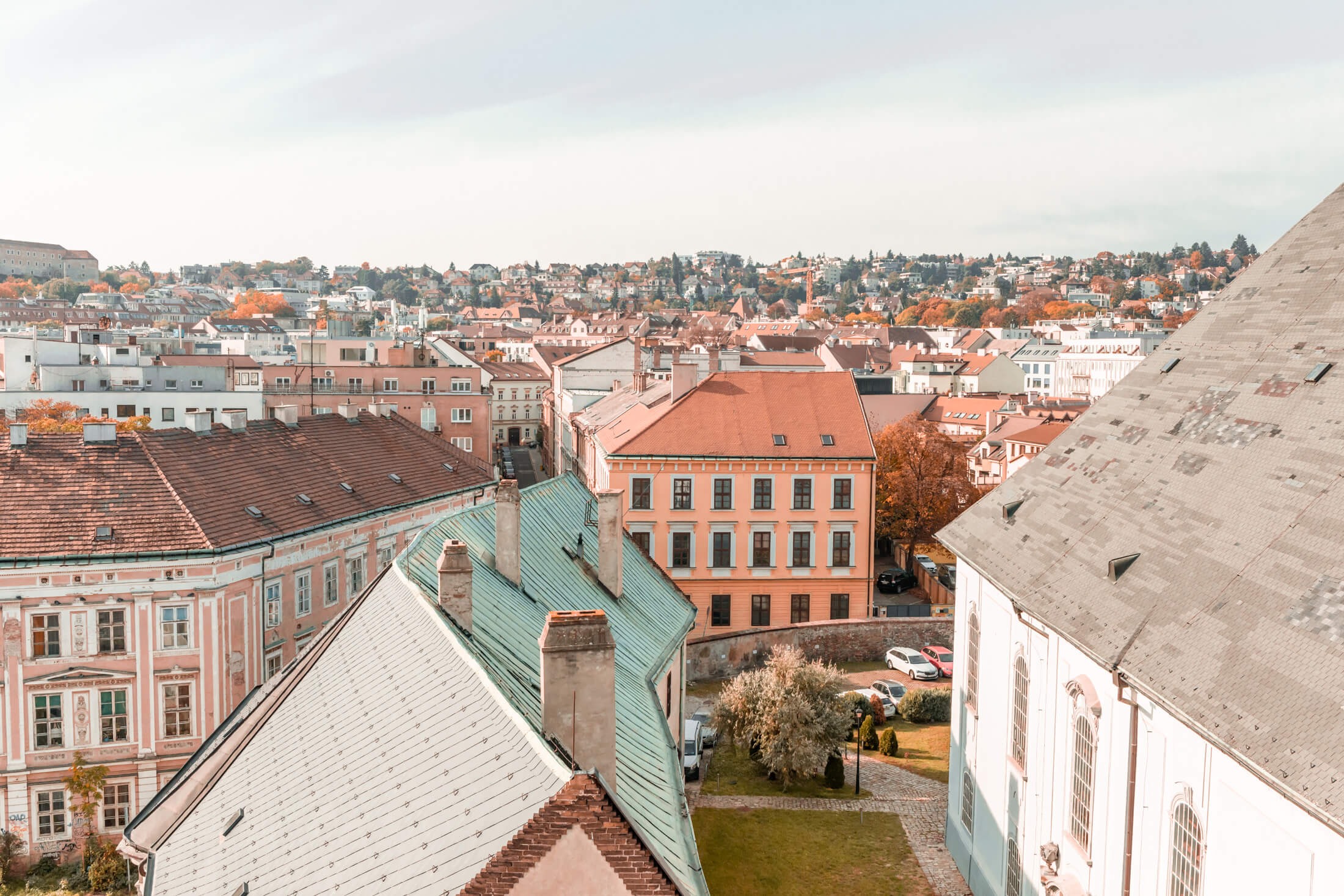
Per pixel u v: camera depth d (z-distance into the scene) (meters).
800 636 59.97
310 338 110.06
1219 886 18.52
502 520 29.58
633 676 28.25
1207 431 26.47
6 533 40.59
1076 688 24.53
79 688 41.19
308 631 48.41
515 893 13.49
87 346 106.12
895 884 34.34
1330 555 19.20
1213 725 17.98
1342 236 27.62
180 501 43.91
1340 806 14.64
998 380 186.00
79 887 39.38
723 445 63.41
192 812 24.91
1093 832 23.78
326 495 51.88
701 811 40.16
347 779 20.16
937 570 83.56
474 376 103.00
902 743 48.84
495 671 20.52
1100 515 27.70
